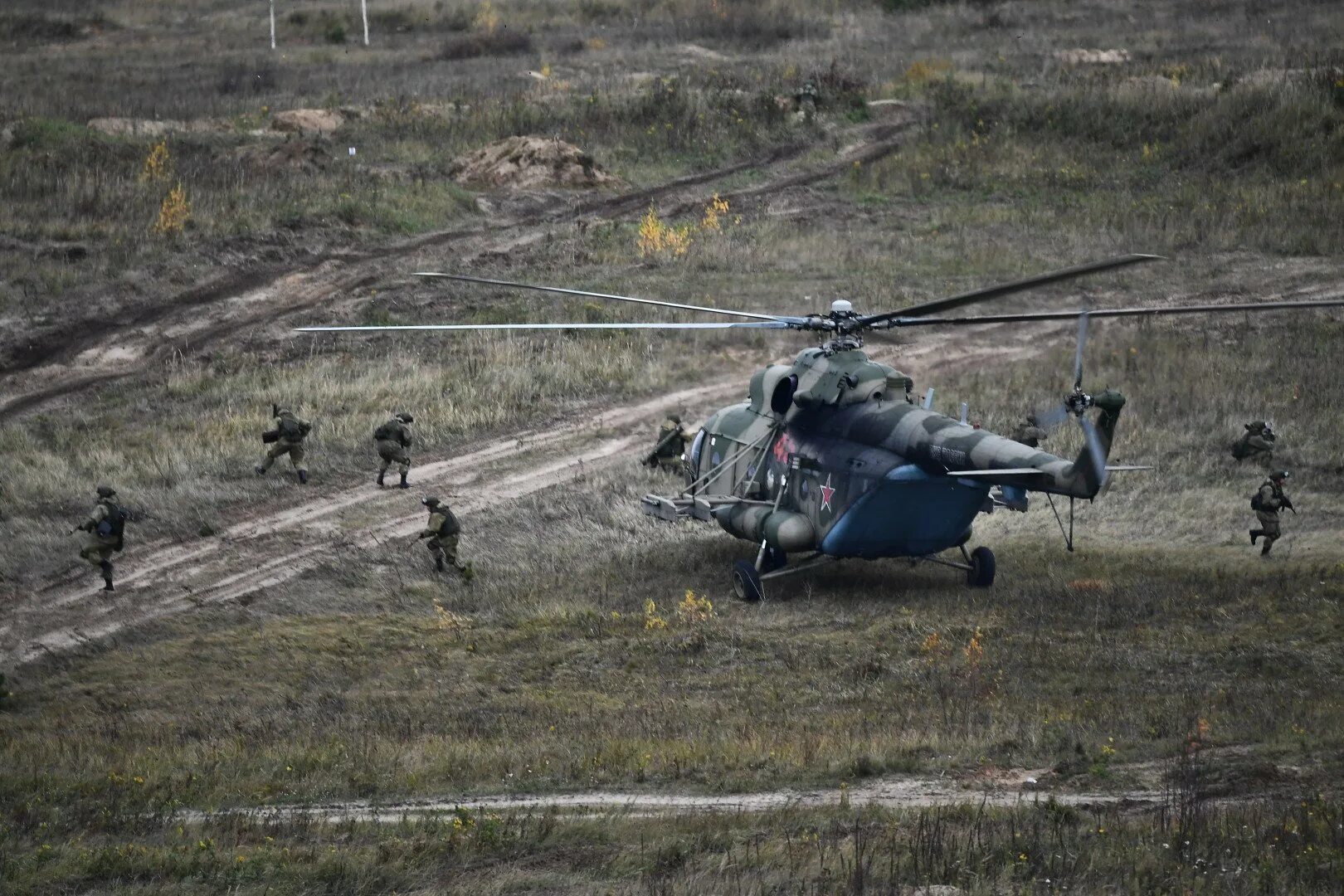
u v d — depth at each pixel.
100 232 149.62
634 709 68.75
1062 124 193.50
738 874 44.28
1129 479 102.38
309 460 107.69
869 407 78.75
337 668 75.81
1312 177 172.38
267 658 77.38
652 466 104.69
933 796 53.97
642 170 186.38
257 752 63.03
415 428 114.56
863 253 157.00
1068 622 77.25
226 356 127.94
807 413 81.12
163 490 101.75
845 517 77.19
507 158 180.50
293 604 84.75
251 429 112.50
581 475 106.00
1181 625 76.19
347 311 138.25
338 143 188.12
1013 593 82.06
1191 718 61.75
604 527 96.50
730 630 78.38
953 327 138.00
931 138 193.88
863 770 56.88
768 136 198.38
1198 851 44.12
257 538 94.94
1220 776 54.28
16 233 147.50
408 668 75.81
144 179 163.62
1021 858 43.66
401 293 142.38
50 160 165.88
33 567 90.12
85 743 64.75
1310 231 157.38
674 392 123.12
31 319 133.25
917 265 153.88
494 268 150.12
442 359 127.94
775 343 132.50
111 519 86.88
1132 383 120.38
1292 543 90.56
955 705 65.75
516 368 125.62
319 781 58.44
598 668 74.88
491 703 70.62
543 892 44.31
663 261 153.25
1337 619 75.50
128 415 116.38
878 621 78.56
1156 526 94.50
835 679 71.12
